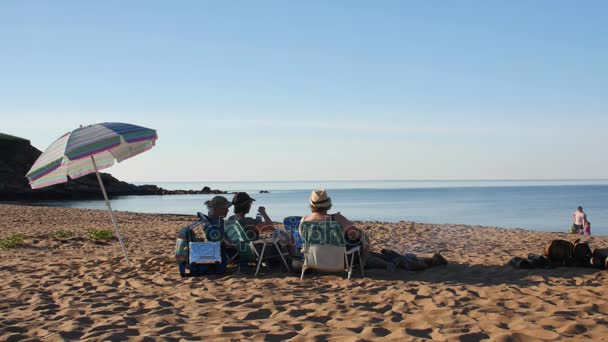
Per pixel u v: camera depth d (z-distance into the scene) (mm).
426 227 16188
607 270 6641
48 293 6043
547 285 5793
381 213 46750
